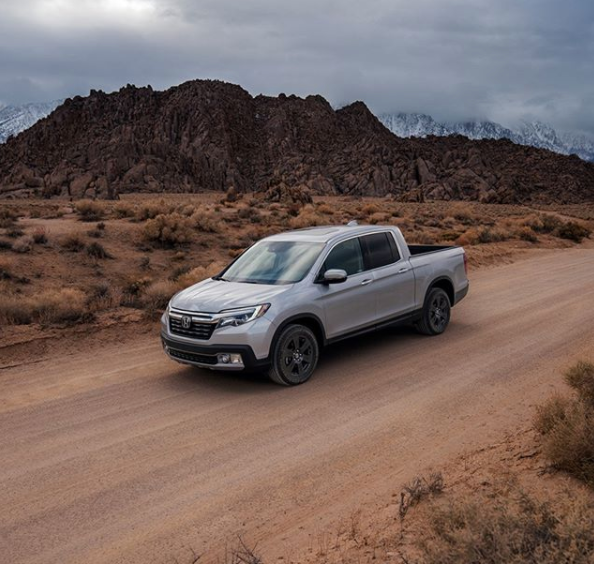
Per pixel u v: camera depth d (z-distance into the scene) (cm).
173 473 507
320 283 757
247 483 485
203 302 723
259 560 362
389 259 868
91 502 462
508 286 1446
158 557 389
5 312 1007
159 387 736
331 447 549
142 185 17350
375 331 928
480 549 291
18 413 661
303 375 731
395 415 621
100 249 1944
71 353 894
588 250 2522
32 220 2725
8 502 466
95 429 609
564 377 648
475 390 690
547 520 327
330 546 387
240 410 649
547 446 464
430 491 439
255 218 2955
